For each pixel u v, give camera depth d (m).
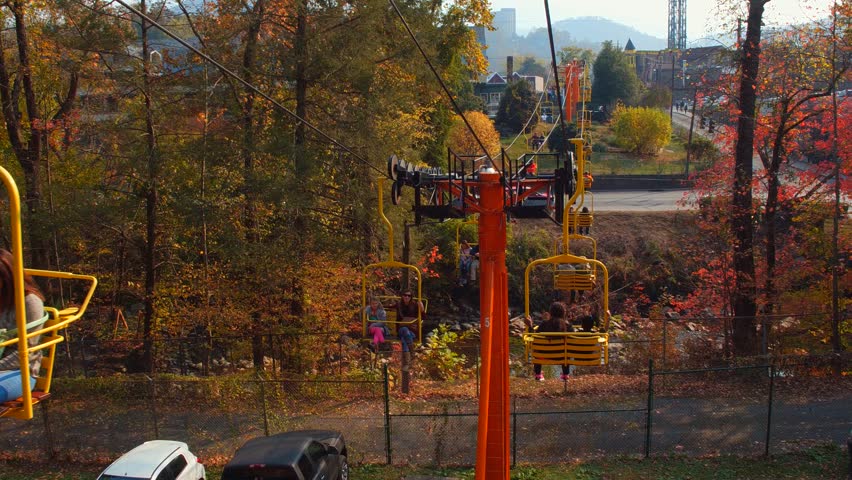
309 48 21.53
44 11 22.08
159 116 20.73
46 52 22.20
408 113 28.84
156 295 22.67
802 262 24.75
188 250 23.59
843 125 23.44
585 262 11.65
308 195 21.42
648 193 53.59
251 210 22.08
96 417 16.67
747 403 19.27
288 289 22.84
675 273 40.97
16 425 17.05
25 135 25.42
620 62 90.38
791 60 23.98
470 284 39.41
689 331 27.52
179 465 13.22
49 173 23.34
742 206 24.12
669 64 126.81
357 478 14.95
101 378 17.55
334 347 24.39
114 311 27.83
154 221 22.31
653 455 16.00
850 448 14.55
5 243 23.44
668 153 67.94
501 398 10.35
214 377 19.33
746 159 24.17
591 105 90.12
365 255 24.19
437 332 32.28
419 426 17.16
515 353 32.31
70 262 26.14
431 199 13.01
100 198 21.61
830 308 24.36
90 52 20.89
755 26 23.67
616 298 40.16
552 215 12.10
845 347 24.02
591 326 13.69
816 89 24.00
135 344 22.98
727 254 24.73
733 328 24.12
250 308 22.48
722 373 21.34
